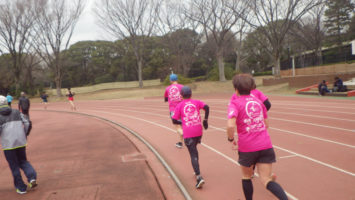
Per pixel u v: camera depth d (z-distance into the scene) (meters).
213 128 9.44
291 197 3.76
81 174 5.28
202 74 55.56
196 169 4.23
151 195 4.15
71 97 21.23
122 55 55.25
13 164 4.42
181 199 3.92
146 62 52.41
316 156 5.54
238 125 3.12
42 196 4.29
